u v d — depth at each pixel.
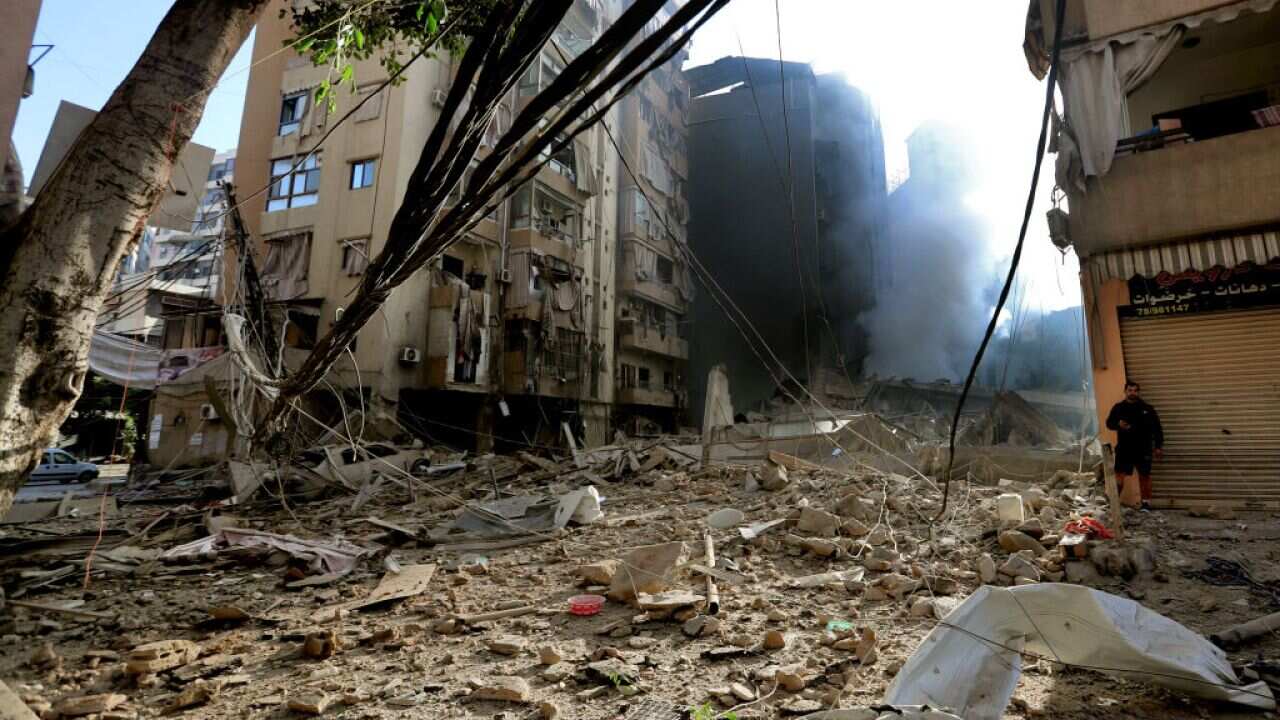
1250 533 6.41
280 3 22.89
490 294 22.95
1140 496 8.15
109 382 24.80
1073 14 9.20
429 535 8.48
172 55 3.53
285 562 7.22
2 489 3.01
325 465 13.76
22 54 3.52
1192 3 8.53
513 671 3.82
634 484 13.51
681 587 5.47
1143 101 10.66
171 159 3.53
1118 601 3.00
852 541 6.69
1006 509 6.91
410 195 2.78
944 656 2.76
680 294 34.56
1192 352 8.45
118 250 3.37
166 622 5.15
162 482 16.45
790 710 3.09
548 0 2.09
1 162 3.43
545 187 25.28
